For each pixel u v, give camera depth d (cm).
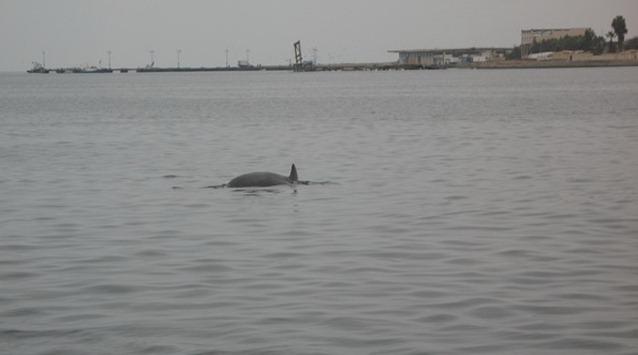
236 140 5669
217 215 2755
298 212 2794
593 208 2802
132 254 2183
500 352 1425
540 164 4062
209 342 1491
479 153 4622
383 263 2059
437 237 2369
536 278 1902
